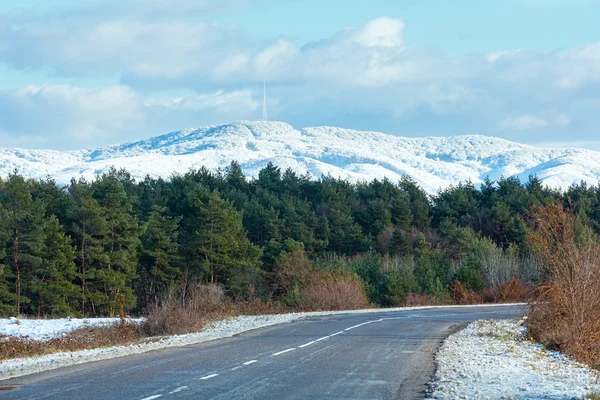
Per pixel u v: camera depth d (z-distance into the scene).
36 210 92.44
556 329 31.05
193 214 105.75
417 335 35.25
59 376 20.28
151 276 103.94
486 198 173.00
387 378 19.50
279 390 17.27
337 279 73.25
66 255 87.25
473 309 67.31
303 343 30.61
